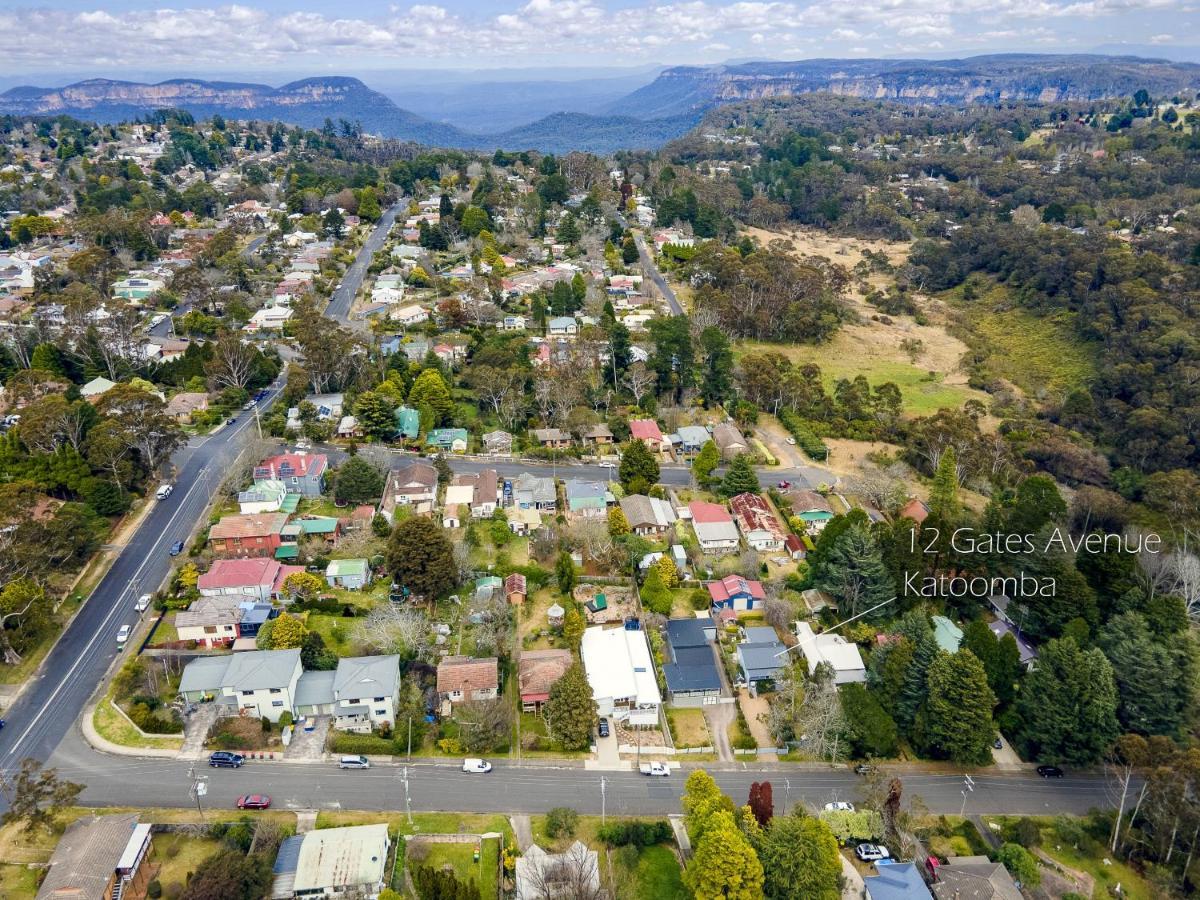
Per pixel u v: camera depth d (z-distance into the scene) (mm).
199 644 82125
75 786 62469
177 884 59031
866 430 137000
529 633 87875
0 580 81750
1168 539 102875
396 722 75312
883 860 64750
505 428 134500
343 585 92438
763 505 109750
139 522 102750
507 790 70000
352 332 153000
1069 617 86125
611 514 103938
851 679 82375
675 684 80438
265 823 63562
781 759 75375
